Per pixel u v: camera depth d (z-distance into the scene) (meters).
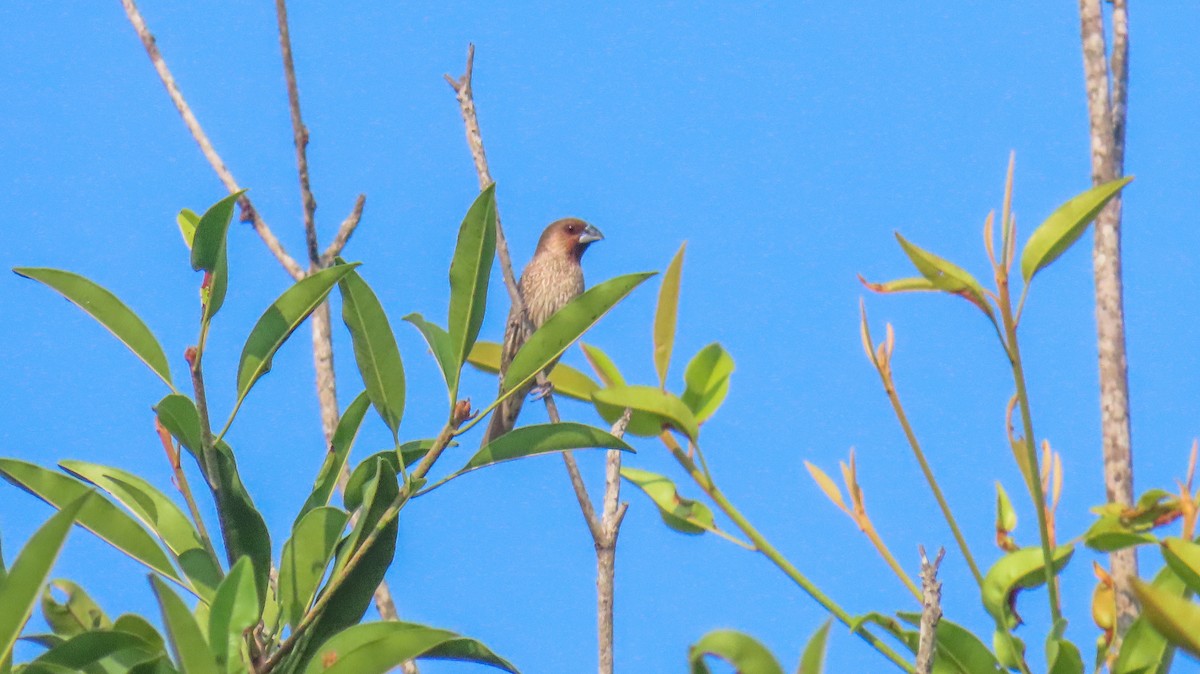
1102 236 8.09
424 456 7.18
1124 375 7.73
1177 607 4.71
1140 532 5.90
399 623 6.19
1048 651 5.84
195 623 5.58
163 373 7.05
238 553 7.02
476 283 6.80
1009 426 6.69
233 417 6.95
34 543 5.12
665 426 7.20
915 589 6.43
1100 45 8.63
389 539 7.02
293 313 7.03
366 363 6.97
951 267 6.01
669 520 7.28
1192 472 5.98
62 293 7.00
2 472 6.98
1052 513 6.56
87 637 6.28
